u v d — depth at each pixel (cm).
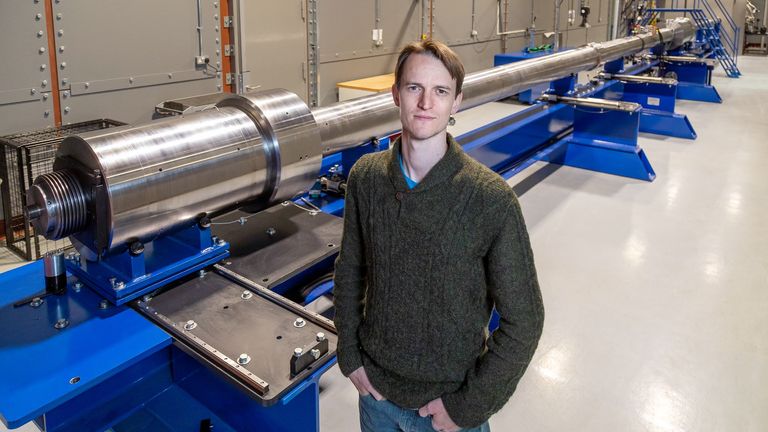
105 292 136
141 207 131
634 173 451
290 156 162
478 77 311
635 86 612
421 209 98
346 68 533
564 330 248
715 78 999
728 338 243
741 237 346
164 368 151
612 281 292
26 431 184
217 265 156
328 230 180
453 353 104
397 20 583
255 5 418
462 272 99
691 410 200
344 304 117
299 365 114
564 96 452
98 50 330
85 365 113
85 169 125
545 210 387
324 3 488
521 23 828
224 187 149
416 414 114
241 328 128
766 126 627
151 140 135
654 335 245
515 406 202
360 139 220
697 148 541
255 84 433
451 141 99
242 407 150
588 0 1040
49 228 125
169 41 367
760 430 190
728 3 1346
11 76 296
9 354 116
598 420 196
